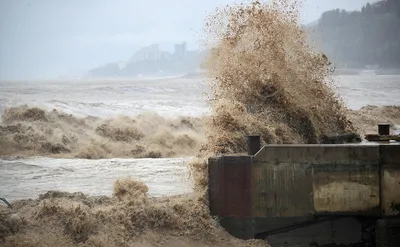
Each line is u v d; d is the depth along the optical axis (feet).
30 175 88.94
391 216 58.70
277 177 59.62
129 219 59.98
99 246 56.54
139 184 70.03
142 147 124.67
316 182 59.21
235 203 60.44
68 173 90.48
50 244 55.62
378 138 70.49
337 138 81.92
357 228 59.72
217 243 59.47
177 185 77.61
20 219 57.88
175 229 60.44
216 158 61.05
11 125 132.98
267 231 60.03
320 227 59.77
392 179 58.54
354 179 58.85
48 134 131.03
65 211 59.41
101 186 79.61
